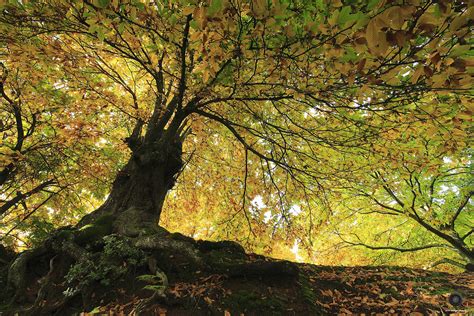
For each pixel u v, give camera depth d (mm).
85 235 5145
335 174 6508
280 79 4234
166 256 4855
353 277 5070
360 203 12016
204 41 2686
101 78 8789
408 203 10922
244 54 3754
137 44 4945
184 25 4254
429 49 2260
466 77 2514
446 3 1948
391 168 6129
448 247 11125
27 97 7465
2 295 4242
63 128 6598
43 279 4551
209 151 10156
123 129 10695
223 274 4500
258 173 9633
